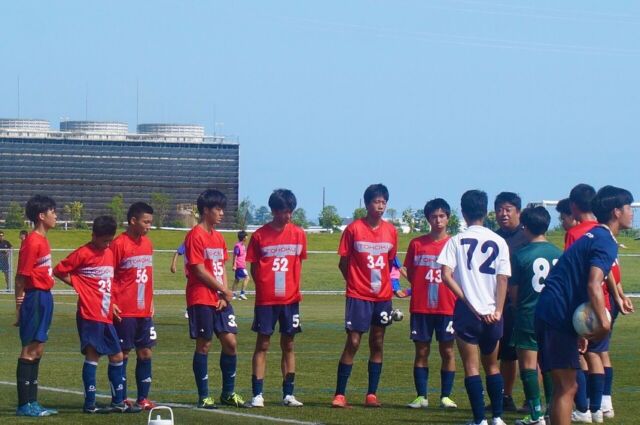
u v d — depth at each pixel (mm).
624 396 22453
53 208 19281
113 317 19609
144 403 19766
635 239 103062
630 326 43031
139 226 19938
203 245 19969
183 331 38281
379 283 20609
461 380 25234
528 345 18172
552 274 14953
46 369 26359
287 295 20391
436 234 21031
